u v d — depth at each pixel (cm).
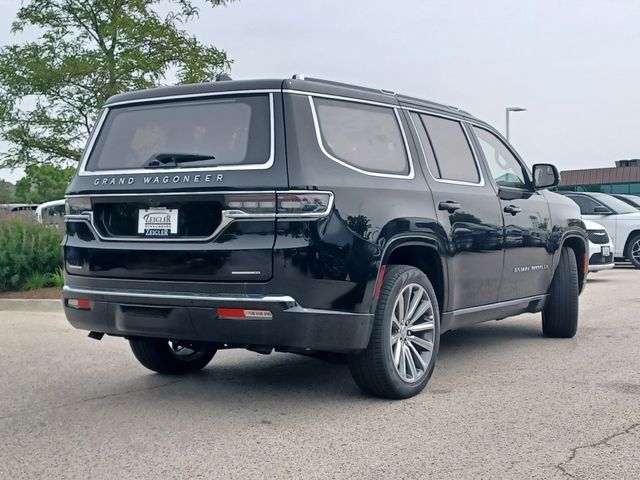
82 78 1581
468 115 705
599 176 4453
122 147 559
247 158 501
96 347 798
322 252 488
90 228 546
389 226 533
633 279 1519
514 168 748
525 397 560
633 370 645
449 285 605
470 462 424
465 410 528
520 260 708
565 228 789
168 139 541
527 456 433
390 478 402
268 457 438
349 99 558
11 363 718
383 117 585
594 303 1108
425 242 572
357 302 506
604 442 456
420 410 530
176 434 486
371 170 547
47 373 673
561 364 675
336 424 500
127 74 1570
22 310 1113
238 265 484
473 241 631
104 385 625
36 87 1587
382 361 532
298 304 482
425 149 614
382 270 526
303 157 496
